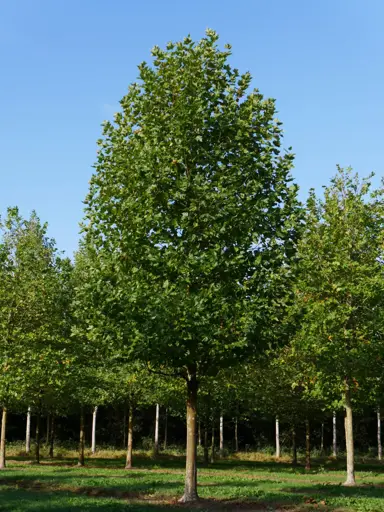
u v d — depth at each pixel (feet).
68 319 79.97
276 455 134.00
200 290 39.32
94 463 106.32
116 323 41.27
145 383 87.66
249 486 55.93
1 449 81.71
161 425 179.11
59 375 76.64
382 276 63.52
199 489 50.98
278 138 44.29
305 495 46.44
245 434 185.06
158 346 38.50
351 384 65.92
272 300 42.29
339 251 65.51
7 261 80.33
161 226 41.39
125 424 167.53
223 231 39.68
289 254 41.78
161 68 45.01
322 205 70.33
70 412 134.72
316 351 63.52
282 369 93.25
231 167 42.93
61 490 53.57
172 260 39.40
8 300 78.54
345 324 64.95
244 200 42.04
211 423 118.21
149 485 55.11
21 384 71.61
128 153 43.93
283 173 43.42
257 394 103.55
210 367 43.91
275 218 41.19
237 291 40.42
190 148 42.91
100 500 43.06
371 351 62.49
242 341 38.91
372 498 44.80
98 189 44.32
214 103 43.73
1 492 50.75
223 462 121.29
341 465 115.75
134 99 44.98
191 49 45.29
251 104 44.50
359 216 66.69
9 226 83.10
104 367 86.53
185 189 40.60
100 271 41.22
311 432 177.27
